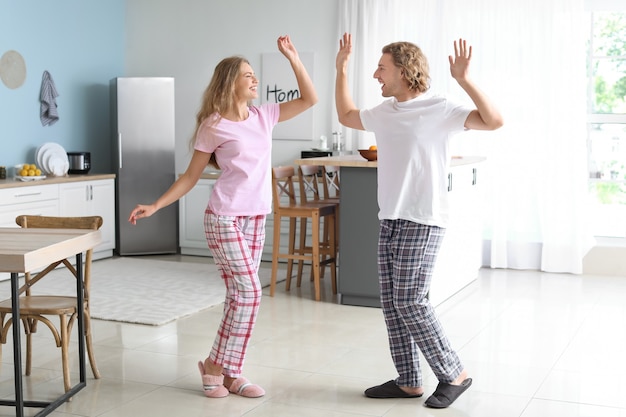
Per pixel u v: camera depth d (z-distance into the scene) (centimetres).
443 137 368
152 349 491
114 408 387
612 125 779
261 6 857
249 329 404
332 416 377
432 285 596
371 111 382
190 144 409
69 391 398
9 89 771
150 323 552
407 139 368
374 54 798
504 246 774
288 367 455
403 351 397
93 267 771
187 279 713
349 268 610
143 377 436
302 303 624
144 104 845
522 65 755
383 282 388
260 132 394
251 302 399
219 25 877
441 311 597
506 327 551
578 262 750
